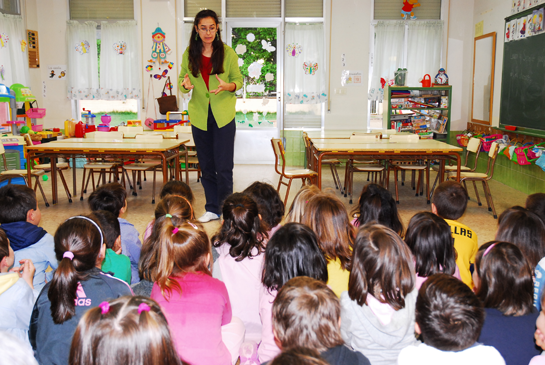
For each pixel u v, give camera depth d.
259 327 2.03
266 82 8.35
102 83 8.28
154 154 4.97
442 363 1.26
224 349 1.63
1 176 5.19
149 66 8.23
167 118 8.02
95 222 1.75
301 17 8.11
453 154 5.07
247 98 8.41
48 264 2.47
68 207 5.34
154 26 8.16
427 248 1.89
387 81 8.14
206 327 1.57
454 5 7.97
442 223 1.92
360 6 8.03
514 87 6.47
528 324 1.54
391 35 8.02
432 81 8.09
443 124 7.77
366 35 8.11
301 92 8.26
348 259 1.98
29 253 2.28
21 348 1.33
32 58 8.12
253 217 2.02
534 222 2.08
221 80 4.02
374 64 8.13
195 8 8.16
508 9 6.66
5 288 1.65
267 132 8.49
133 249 2.65
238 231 2.00
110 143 5.49
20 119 7.52
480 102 7.63
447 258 1.91
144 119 8.41
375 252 1.52
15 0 7.70
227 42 8.24
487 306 1.59
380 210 2.56
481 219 4.92
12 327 1.70
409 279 1.53
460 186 2.88
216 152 4.46
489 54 7.26
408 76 8.14
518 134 6.42
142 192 6.27
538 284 1.87
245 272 2.00
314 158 5.93
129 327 0.97
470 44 8.02
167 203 2.22
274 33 8.20
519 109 6.36
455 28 8.03
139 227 4.62
